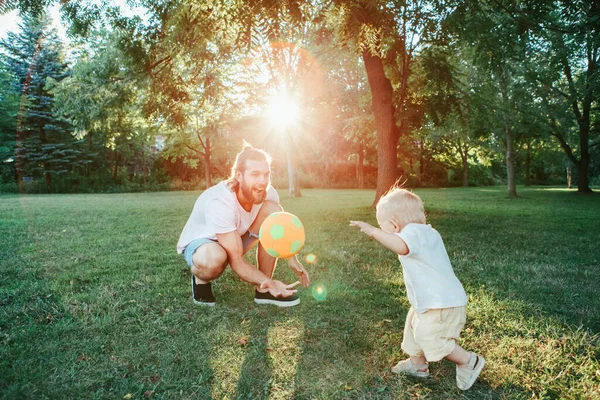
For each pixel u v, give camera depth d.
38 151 29.05
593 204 14.41
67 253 5.05
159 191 32.50
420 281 2.05
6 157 28.14
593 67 16.50
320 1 5.21
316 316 2.89
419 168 42.94
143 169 38.56
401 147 33.66
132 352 2.34
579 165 23.44
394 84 11.48
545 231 7.18
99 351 2.36
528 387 2.03
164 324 2.75
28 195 23.84
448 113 10.25
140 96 10.02
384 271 4.13
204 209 2.96
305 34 12.22
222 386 2.01
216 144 26.33
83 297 3.27
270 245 2.69
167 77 8.71
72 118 10.15
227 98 18.94
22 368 2.13
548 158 35.31
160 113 9.64
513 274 4.09
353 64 15.75
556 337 2.57
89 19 7.57
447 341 2.00
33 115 28.12
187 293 3.38
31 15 6.48
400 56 9.93
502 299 3.31
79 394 1.93
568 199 17.69
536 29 6.31
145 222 8.31
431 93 10.24
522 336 2.62
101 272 4.11
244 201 2.91
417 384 2.06
